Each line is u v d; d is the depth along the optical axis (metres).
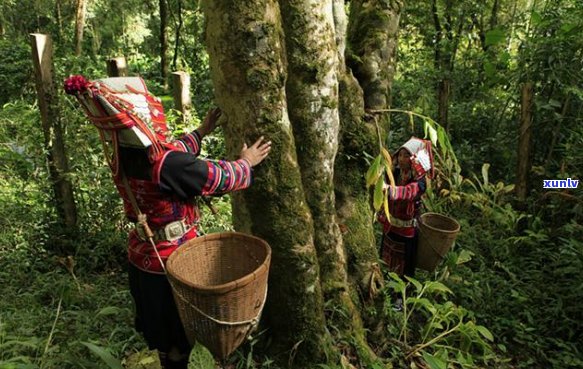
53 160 4.22
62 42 12.52
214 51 2.25
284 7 2.41
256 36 2.16
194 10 13.73
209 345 1.97
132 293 2.31
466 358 3.17
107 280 3.98
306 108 2.52
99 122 1.96
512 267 4.47
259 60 2.20
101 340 2.89
